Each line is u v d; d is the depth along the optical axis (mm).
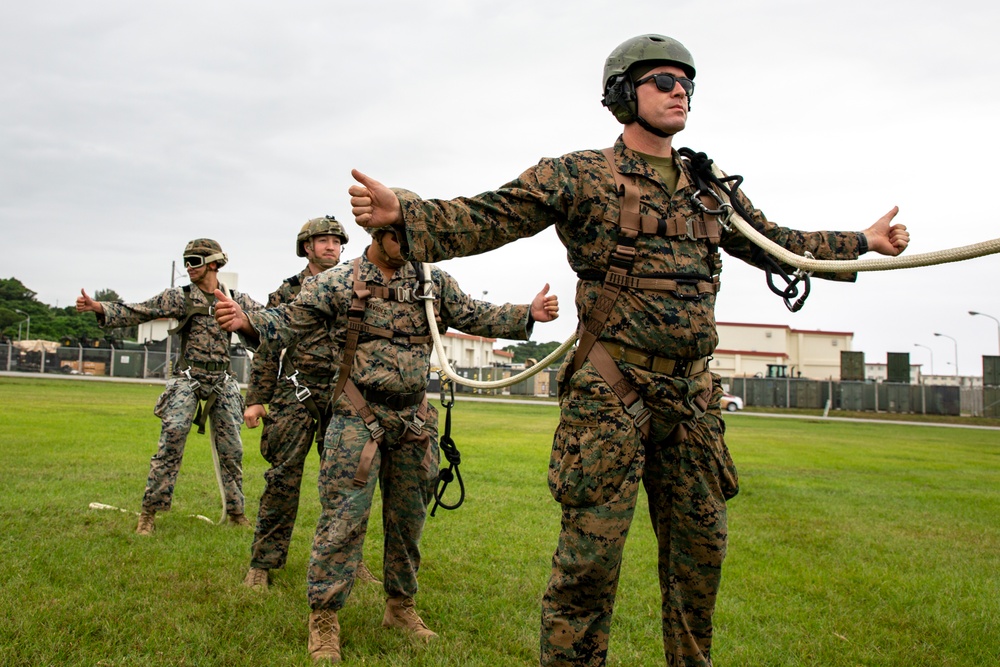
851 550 5621
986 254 2037
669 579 2695
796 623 3908
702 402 2564
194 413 5672
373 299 3641
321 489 3539
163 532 5281
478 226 2420
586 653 2492
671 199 2580
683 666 2693
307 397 4176
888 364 53219
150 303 5695
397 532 3686
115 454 9188
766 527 6457
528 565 4766
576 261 2625
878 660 3408
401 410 3631
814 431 24516
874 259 2289
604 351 2516
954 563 5305
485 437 15039
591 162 2566
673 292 2504
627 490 2477
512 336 3998
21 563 4219
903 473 11750
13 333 73812
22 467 7863
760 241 2596
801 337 74375
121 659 3041
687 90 2650
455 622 3764
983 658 3475
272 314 3645
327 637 3311
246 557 4719
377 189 2309
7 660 2957
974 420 43719
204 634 3336
